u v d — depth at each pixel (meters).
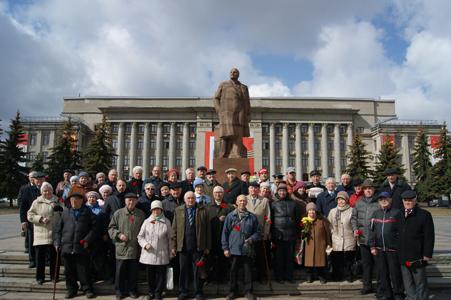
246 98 12.35
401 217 6.88
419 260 6.62
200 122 72.00
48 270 8.68
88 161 45.69
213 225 7.82
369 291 7.71
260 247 8.05
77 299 7.37
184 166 71.81
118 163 71.94
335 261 8.30
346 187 9.36
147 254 7.16
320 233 7.98
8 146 41.31
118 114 73.62
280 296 7.65
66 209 7.58
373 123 76.25
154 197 8.36
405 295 7.07
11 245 11.05
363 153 49.50
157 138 73.06
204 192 9.02
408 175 68.31
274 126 73.44
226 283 8.05
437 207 43.62
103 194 8.70
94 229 7.54
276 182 9.55
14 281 8.07
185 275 7.26
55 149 45.41
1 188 39.78
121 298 7.25
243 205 7.39
